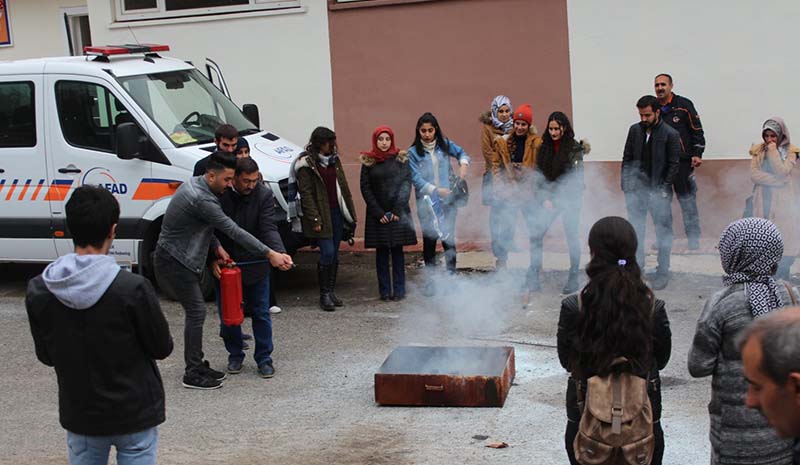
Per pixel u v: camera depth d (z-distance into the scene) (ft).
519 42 35.53
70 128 31.73
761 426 12.94
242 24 38.86
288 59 38.52
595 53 34.71
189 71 34.35
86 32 45.37
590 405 13.26
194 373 23.39
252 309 23.93
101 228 13.44
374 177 30.14
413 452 18.99
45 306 13.42
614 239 13.52
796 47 32.65
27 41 45.83
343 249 38.45
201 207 22.06
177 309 30.96
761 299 13.06
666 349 13.84
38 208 32.14
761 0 32.76
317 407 21.88
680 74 33.94
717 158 33.88
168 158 30.63
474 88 36.29
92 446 13.67
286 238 31.14
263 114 39.17
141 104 31.30
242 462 18.86
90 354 13.33
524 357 24.73
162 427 21.02
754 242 13.19
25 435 20.97
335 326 28.37
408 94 37.17
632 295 13.17
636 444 13.19
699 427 19.67
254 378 24.14
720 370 13.30
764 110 33.30
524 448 18.90
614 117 34.86
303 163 29.35
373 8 37.04
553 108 35.53
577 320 13.53
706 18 33.37
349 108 38.06
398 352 23.62
